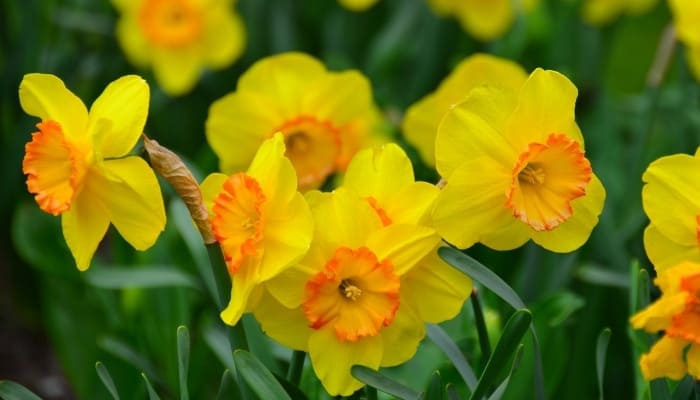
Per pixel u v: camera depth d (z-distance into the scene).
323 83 2.02
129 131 1.72
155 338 2.13
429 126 2.12
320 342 1.74
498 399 1.77
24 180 2.59
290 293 1.73
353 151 2.06
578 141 1.74
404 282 1.75
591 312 2.17
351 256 1.72
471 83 2.10
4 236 2.61
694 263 1.72
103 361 2.14
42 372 2.55
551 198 1.73
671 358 1.71
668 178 1.73
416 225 1.73
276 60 2.02
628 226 2.22
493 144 1.73
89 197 1.73
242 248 1.71
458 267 1.74
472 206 1.73
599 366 1.83
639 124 2.59
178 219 2.12
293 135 2.02
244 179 1.73
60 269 2.22
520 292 2.15
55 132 1.72
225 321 1.72
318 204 1.74
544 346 2.00
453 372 1.94
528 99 1.73
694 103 2.40
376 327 1.73
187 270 2.22
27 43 2.60
